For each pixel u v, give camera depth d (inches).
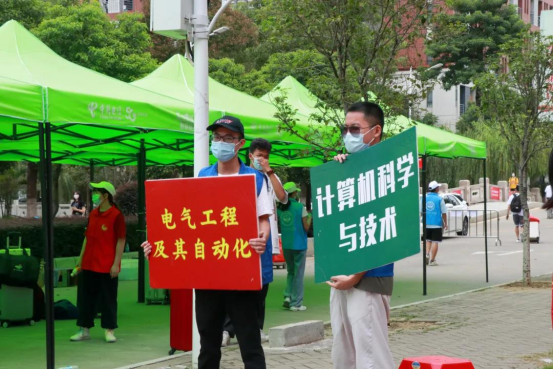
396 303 491.2
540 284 576.4
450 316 425.4
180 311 321.1
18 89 274.7
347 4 392.2
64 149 523.2
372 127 183.0
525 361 296.4
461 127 2012.8
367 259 177.0
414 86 417.4
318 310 462.3
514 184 1742.1
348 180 181.8
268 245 218.2
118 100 315.3
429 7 415.5
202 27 290.7
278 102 410.0
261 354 199.2
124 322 420.2
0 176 1355.8
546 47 550.3
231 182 192.9
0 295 405.7
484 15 1800.0
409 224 173.0
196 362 291.9
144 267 504.4
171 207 197.9
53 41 943.7
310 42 419.8
